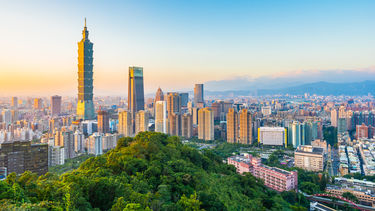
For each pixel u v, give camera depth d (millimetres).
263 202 159625
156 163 137375
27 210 73250
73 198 86125
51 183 102688
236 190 153875
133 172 129250
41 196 94062
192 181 127500
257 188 181000
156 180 124938
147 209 83812
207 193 116188
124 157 136875
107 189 100875
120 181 109438
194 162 181750
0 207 71938
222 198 126750
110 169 130000
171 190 118562
